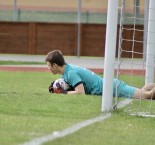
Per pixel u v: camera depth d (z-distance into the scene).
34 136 14.56
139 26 58.09
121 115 20.28
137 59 55.00
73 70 25.28
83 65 54.44
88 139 15.09
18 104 21.02
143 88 24.94
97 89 25.56
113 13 20.89
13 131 15.13
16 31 65.06
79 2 63.06
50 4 101.75
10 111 19.17
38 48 65.12
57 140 14.33
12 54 67.06
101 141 15.05
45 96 23.69
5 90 27.17
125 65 46.53
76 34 63.94
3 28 65.25
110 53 20.95
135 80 37.00
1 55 66.12
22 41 65.31
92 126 17.25
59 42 64.50
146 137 16.36
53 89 25.83
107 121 18.62
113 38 20.97
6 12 99.31
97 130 16.66
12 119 17.17
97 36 63.59
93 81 25.56
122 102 23.28
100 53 63.75
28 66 52.47
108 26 20.95
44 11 100.56
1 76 40.59
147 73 28.78
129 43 56.72
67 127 16.52
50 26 64.50
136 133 16.84
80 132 15.95
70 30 64.00
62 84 25.55
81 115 19.44
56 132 15.38
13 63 55.91
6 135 14.44
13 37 65.25
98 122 18.19
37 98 23.00
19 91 26.67
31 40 65.06
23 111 19.42
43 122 17.06
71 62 57.50
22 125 16.16
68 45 64.25
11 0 100.88
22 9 101.50
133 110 21.72
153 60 28.69
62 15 99.38
